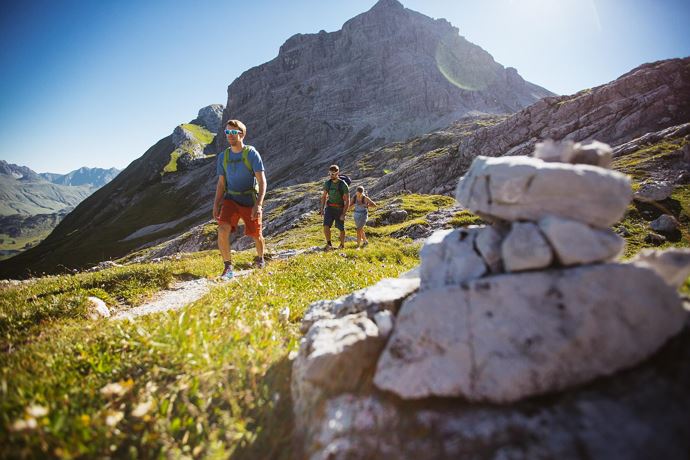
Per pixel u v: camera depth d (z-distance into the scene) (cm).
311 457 262
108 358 402
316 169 18888
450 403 274
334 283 812
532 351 263
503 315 280
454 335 286
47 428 284
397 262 1277
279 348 428
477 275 321
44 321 683
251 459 289
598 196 291
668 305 269
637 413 221
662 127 6250
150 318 536
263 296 690
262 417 326
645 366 257
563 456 209
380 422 268
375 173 13212
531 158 338
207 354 375
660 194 2072
